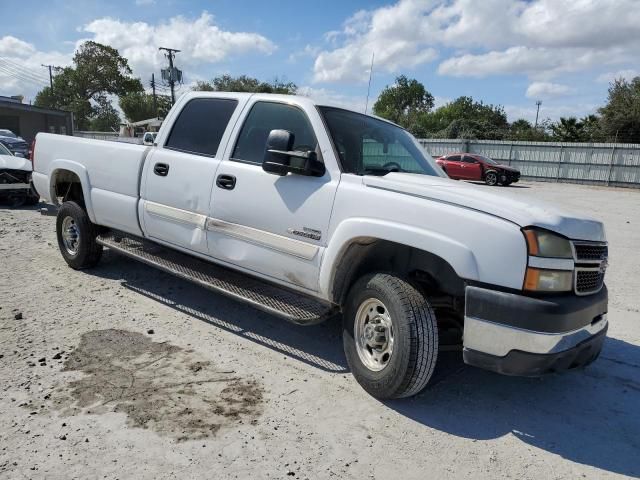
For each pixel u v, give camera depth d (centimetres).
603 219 1455
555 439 324
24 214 1035
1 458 273
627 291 677
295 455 291
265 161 378
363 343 366
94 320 469
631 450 316
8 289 541
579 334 319
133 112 7281
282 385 369
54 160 610
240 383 368
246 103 449
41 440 290
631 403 375
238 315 500
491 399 369
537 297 302
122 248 543
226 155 446
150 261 503
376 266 387
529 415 351
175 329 458
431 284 373
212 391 354
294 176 393
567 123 4534
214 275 466
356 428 321
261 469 277
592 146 3117
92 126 8031
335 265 366
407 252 377
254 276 427
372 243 366
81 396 338
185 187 465
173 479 265
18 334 429
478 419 341
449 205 326
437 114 7394
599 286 351
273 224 401
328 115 407
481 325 312
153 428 307
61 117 4153
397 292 335
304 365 404
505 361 308
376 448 303
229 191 430
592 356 345
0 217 980
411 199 338
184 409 329
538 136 5075
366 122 444
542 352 301
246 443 299
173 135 500
